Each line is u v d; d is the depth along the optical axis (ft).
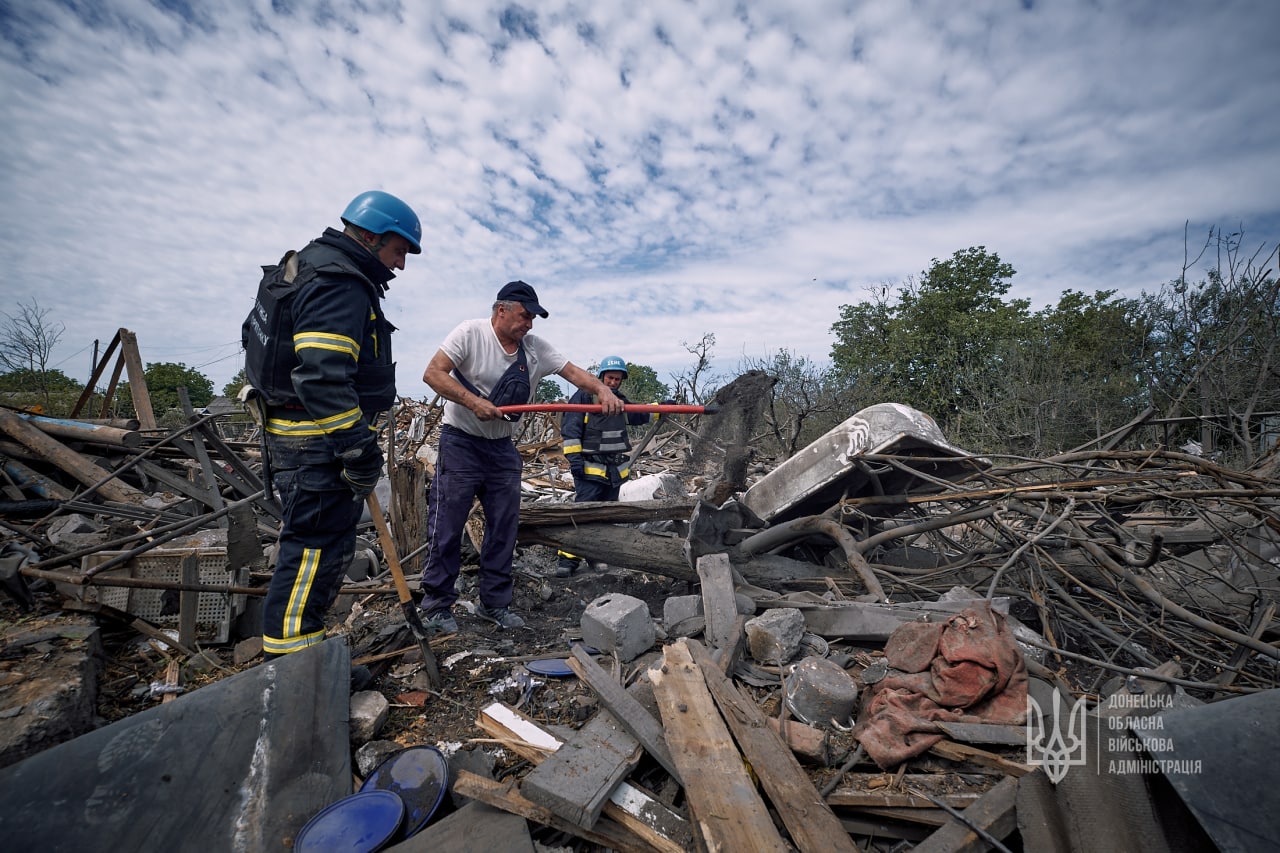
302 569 7.82
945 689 7.10
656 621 11.01
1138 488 11.66
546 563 15.96
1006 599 8.98
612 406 10.70
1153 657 9.14
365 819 5.94
